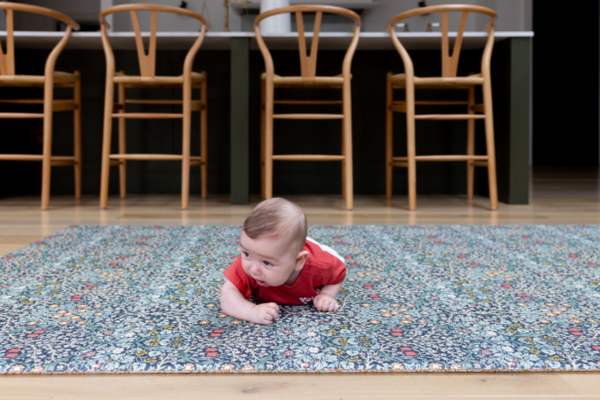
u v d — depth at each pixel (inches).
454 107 124.1
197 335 31.1
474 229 70.7
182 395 24.5
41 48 117.3
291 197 119.3
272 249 31.0
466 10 88.8
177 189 123.8
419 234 67.0
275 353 28.4
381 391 25.0
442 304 37.6
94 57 119.9
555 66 293.4
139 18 199.5
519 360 27.6
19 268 47.8
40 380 25.9
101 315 34.7
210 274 46.0
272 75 93.0
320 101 111.7
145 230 69.1
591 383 25.9
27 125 121.0
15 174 121.5
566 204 104.3
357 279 44.8
